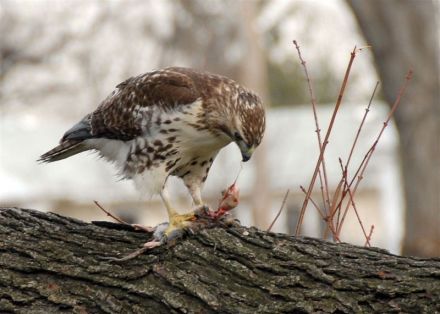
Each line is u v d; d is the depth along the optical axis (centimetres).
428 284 551
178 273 588
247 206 2741
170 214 624
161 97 702
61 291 590
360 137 3011
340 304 553
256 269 580
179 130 700
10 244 614
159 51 2567
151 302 580
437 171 1803
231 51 2464
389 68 1802
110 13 2628
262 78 2475
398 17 1778
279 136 3047
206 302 570
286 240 599
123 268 596
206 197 2225
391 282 556
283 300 562
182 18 2505
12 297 590
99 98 2730
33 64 2764
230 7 2455
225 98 705
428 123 1789
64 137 771
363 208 2953
